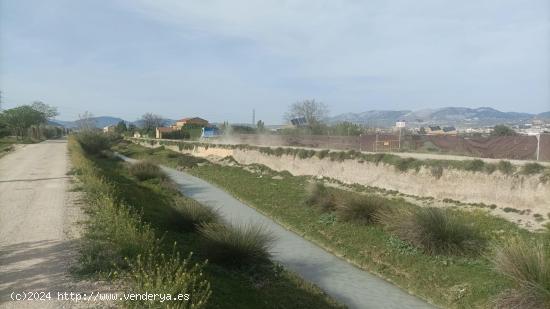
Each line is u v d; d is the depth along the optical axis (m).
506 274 9.17
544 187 14.41
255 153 38.41
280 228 17.27
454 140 24.27
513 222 13.95
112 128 131.25
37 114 83.12
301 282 10.62
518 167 15.92
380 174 22.44
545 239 11.87
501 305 8.77
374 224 15.12
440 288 10.57
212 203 22.62
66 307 5.71
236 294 8.07
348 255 13.56
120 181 21.08
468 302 9.61
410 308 9.94
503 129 29.36
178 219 13.08
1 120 78.75
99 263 7.32
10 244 8.94
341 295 10.61
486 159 18.73
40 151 43.88
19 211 12.52
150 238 8.87
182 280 5.85
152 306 5.47
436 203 17.80
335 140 34.34
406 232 13.04
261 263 10.68
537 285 8.20
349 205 16.19
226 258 10.16
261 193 24.50
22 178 21.03
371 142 30.69
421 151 26.23
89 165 22.45
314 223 16.86
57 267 7.36
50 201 14.10
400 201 18.92
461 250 11.78
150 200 17.97
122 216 9.86
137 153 57.94
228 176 32.75
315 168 28.64
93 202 13.34
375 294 10.73
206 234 11.12
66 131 141.62
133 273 6.50
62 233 9.72
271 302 8.62
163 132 84.81
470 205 16.61
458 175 17.89
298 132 50.06
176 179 33.03
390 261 12.45
